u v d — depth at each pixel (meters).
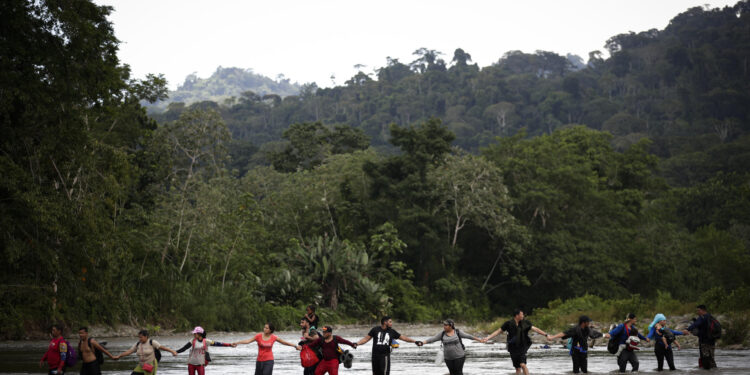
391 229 58.09
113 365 19.02
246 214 47.19
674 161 148.38
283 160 85.00
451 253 61.69
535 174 68.50
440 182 60.44
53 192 31.02
